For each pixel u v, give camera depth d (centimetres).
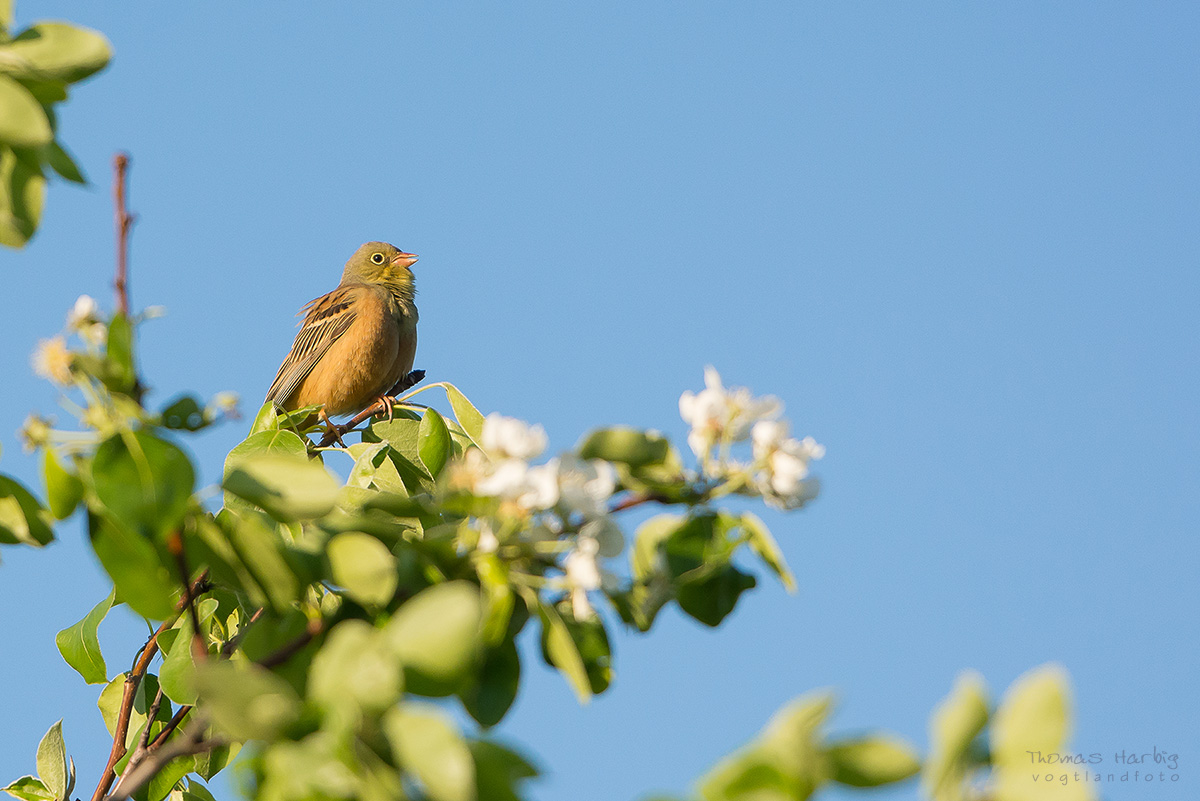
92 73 525
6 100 479
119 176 513
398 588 495
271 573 497
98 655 801
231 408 488
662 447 493
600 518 471
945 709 308
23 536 549
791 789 307
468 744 365
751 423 496
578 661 454
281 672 507
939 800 302
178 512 464
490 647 493
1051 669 319
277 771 350
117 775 773
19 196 514
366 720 359
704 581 522
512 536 472
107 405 482
